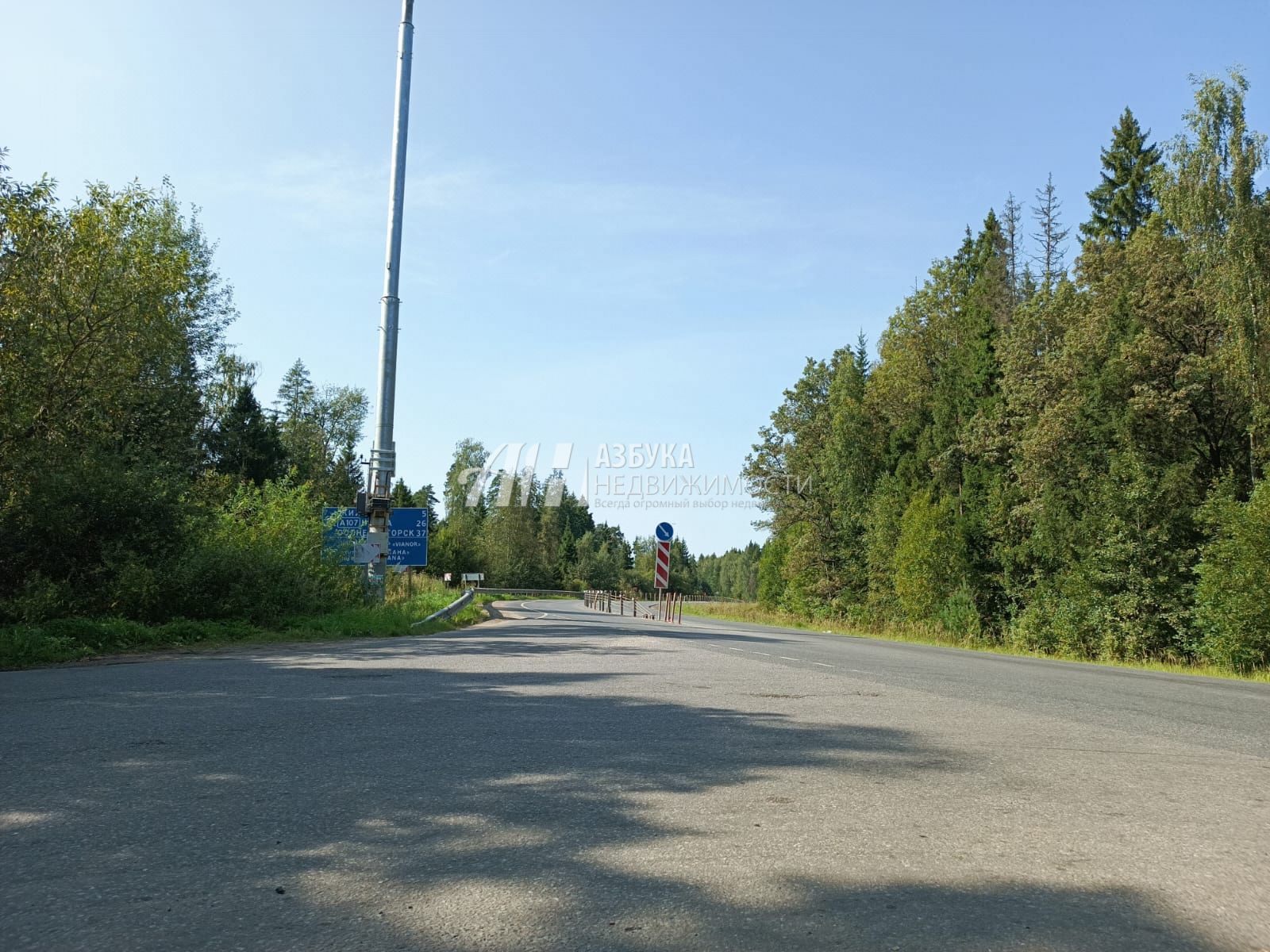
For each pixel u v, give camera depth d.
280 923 3.30
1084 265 34.06
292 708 8.27
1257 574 20.70
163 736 6.78
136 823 4.52
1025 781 5.71
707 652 16.02
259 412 56.16
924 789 5.43
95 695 8.99
